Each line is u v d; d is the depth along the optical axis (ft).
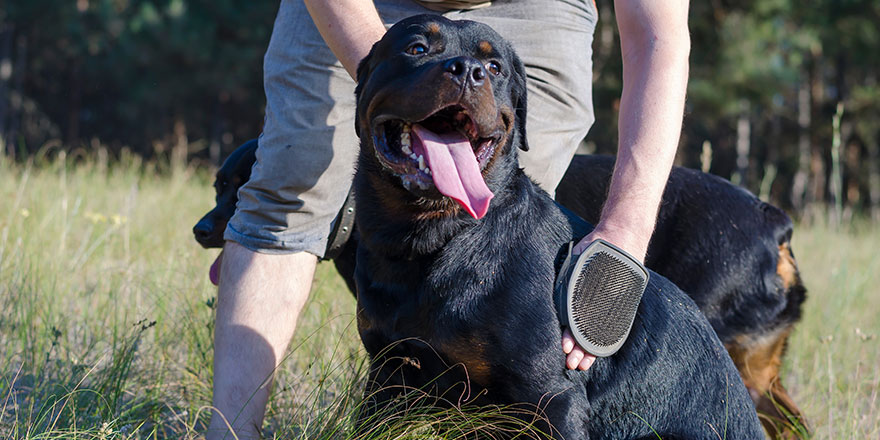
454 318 8.06
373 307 8.52
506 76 8.53
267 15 66.44
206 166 54.70
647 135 8.43
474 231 8.22
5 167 27.68
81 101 88.53
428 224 8.16
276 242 9.29
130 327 12.66
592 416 8.65
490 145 8.20
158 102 70.49
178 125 78.69
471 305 8.05
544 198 9.05
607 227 8.27
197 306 13.29
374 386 8.98
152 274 15.70
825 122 81.76
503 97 8.36
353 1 8.92
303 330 13.19
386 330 8.48
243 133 88.17
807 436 12.15
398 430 8.54
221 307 9.29
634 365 8.64
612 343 8.09
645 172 8.36
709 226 12.84
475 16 9.65
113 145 83.46
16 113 82.69
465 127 8.32
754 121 88.33
